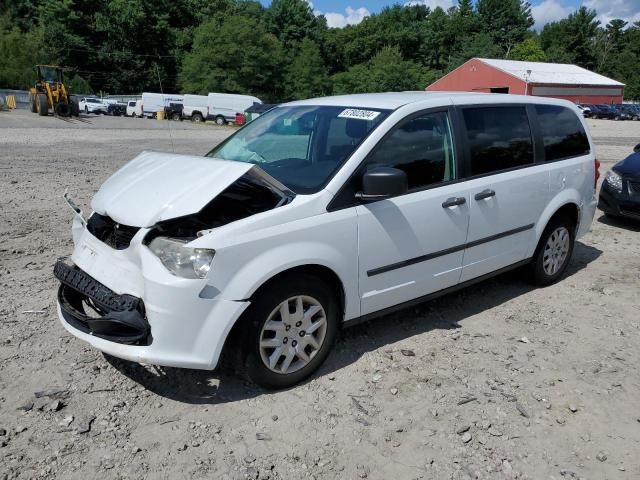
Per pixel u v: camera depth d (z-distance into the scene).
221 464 2.84
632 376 3.79
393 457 2.94
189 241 3.12
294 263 3.31
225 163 3.40
